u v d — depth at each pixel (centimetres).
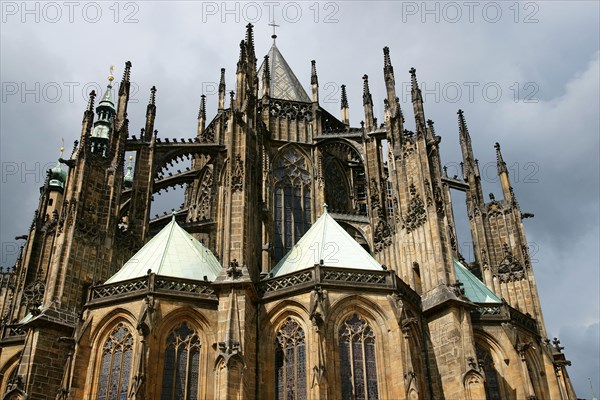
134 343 5791
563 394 7331
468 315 6425
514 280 8019
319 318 5766
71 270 6831
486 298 7162
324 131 9794
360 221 8581
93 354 5844
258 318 6156
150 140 8431
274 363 5997
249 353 5897
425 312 6581
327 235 6894
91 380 5728
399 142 7888
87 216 7250
